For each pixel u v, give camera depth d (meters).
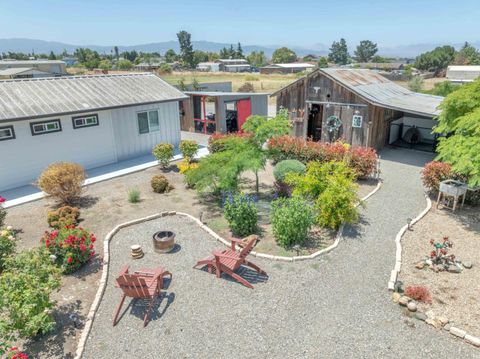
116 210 11.27
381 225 9.95
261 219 10.50
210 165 11.38
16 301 5.77
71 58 165.00
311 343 5.95
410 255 8.41
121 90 16.75
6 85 14.02
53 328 6.29
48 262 6.85
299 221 8.80
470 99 10.77
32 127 13.22
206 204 11.75
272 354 5.75
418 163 16.14
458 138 10.31
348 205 9.27
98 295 7.12
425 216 10.48
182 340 6.08
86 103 14.55
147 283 6.97
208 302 6.98
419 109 15.67
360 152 13.65
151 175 14.73
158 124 17.91
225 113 22.17
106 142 15.78
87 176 14.23
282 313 6.64
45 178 11.20
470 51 103.19
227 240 9.36
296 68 115.12
